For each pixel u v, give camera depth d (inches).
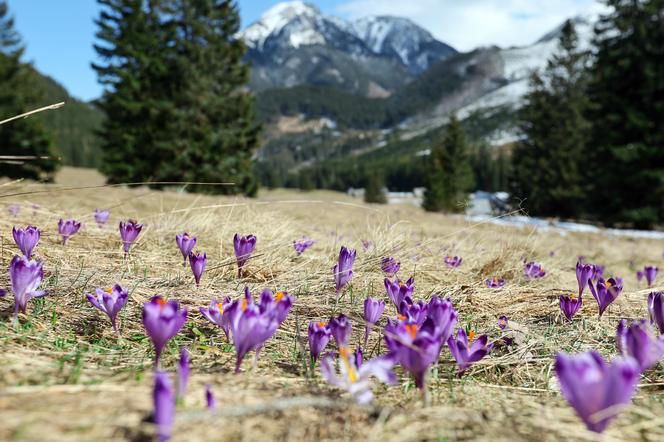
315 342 60.9
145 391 47.4
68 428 38.2
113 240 141.0
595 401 36.9
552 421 48.4
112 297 67.2
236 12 1085.8
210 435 40.1
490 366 70.0
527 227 385.7
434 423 45.8
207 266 117.6
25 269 65.7
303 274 118.9
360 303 101.0
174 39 1065.5
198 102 1017.5
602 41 861.2
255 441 40.0
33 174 1146.0
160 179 1000.2
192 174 990.4
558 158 1261.1
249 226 172.1
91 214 170.9
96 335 70.4
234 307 57.6
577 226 596.4
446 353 73.9
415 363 49.5
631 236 513.7
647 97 791.7
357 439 41.8
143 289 93.0
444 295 111.1
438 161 1569.9
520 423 47.4
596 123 866.8
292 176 6579.7
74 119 4859.7
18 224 140.3
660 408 53.5
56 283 88.4
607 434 45.9
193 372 56.7
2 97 1126.4
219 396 48.1
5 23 1177.4
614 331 90.4
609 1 837.2
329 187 6343.5
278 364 63.8
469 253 179.6
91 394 45.4
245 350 55.3
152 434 38.4
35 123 1139.3
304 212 350.9
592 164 890.1
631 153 775.7
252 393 49.9
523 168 1363.2
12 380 48.3
